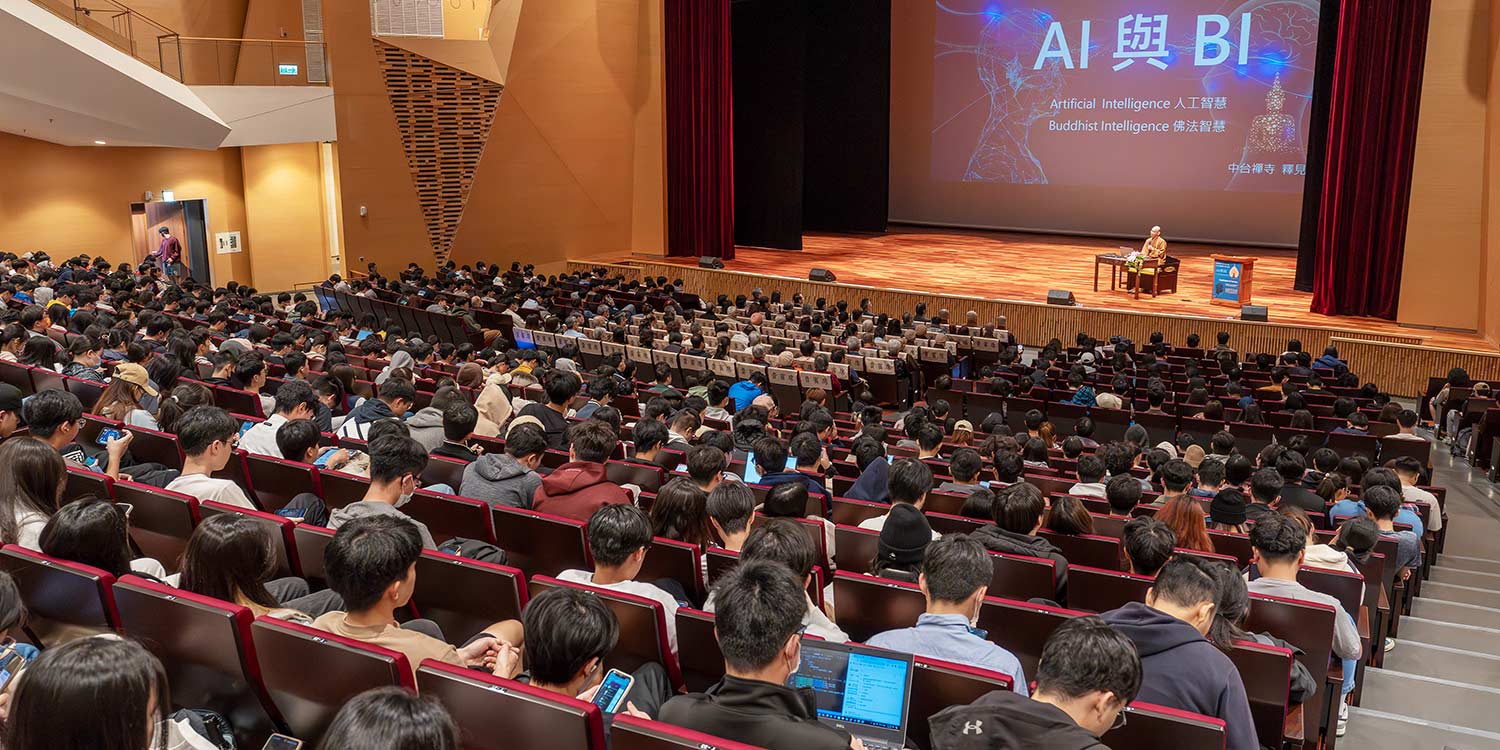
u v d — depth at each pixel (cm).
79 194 2062
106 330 995
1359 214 1742
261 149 2270
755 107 2592
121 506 414
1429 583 799
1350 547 591
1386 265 1744
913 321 1683
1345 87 1728
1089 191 2589
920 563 435
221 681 291
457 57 2125
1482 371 1498
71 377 745
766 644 253
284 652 277
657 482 632
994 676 294
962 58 2703
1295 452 769
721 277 2203
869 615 413
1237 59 2352
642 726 236
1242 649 374
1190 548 544
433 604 389
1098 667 251
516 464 550
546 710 246
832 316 1694
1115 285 1970
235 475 563
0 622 254
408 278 1919
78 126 1714
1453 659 635
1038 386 1255
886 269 2241
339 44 1994
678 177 2419
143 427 631
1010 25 2619
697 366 1303
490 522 486
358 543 292
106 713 177
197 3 2092
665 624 345
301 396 628
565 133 2309
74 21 1538
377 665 264
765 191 2608
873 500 645
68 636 319
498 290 1830
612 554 362
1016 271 2202
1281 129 2333
